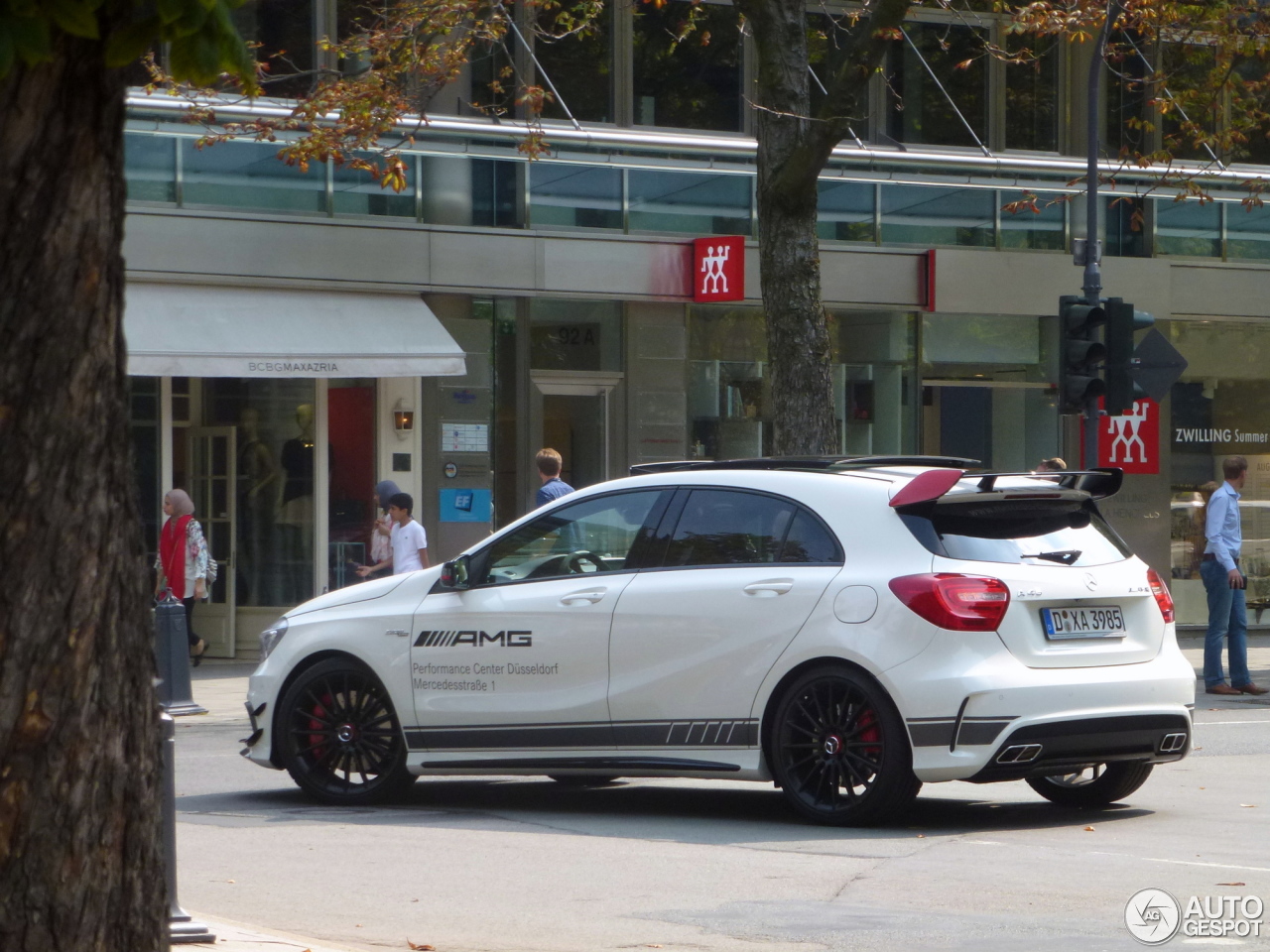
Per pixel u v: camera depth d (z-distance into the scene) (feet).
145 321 98.22
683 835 47.91
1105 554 49.93
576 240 111.75
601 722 50.85
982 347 124.98
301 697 55.52
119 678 20.26
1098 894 38.70
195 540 104.12
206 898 39.47
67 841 19.84
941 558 47.06
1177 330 130.21
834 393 120.88
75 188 19.75
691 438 116.78
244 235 102.37
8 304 19.53
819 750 47.98
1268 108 120.06
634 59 117.08
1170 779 60.13
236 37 20.85
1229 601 92.48
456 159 109.40
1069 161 128.06
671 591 50.19
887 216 121.19
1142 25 99.09
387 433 108.88
